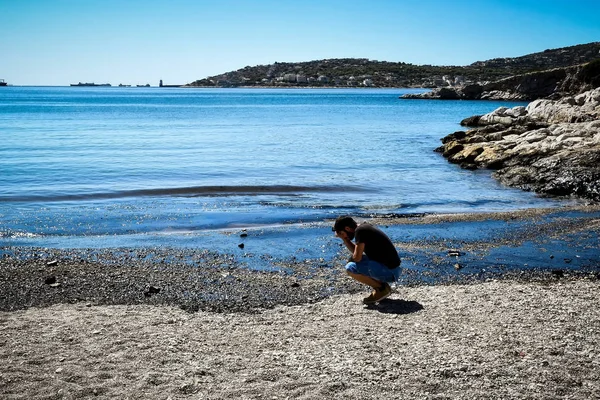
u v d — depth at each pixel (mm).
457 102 110688
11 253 11812
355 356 6652
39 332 7305
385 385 5914
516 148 26156
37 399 5523
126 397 5613
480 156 26594
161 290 9594
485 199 19141
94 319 7906
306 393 5730
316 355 6695
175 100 126375
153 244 12938
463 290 9461
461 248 12750
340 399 5621
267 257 11906
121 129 45469
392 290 9430
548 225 14914
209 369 6277
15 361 6355
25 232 13992
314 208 17375
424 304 8688
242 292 9562
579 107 42281
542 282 10258
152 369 6254
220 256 11938
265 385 5898
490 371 6230
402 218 15930
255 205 17781
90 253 11992
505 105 96938
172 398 5609
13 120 54656
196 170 24406
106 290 9547
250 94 187375
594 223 15125
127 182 21344
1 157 27297
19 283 9773
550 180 21031
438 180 22812
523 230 14391
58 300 8992
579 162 21516
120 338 7152
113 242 13109
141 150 31172
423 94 134500
